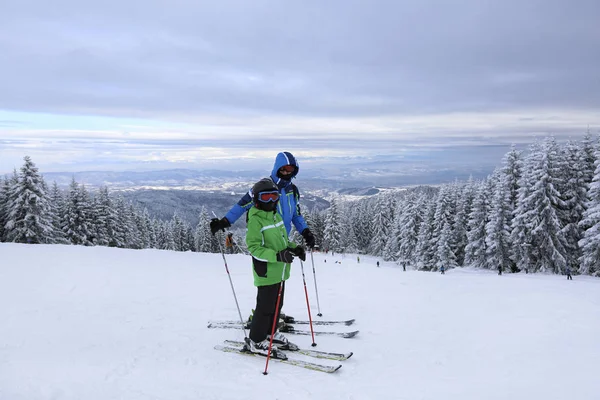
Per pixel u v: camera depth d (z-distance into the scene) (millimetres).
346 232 63375
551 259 27109
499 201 29250
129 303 6883
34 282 8305
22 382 3127
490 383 3332
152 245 60000
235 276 10508
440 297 7559
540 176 27062
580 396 2945
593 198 24609
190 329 5258
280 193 4254
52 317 5688
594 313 5859
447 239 34531
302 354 4234
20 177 29875
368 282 9773
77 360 3857
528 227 27500
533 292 8016
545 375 3441
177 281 9383
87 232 36281
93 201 38719
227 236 4246
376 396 3139
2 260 11070
